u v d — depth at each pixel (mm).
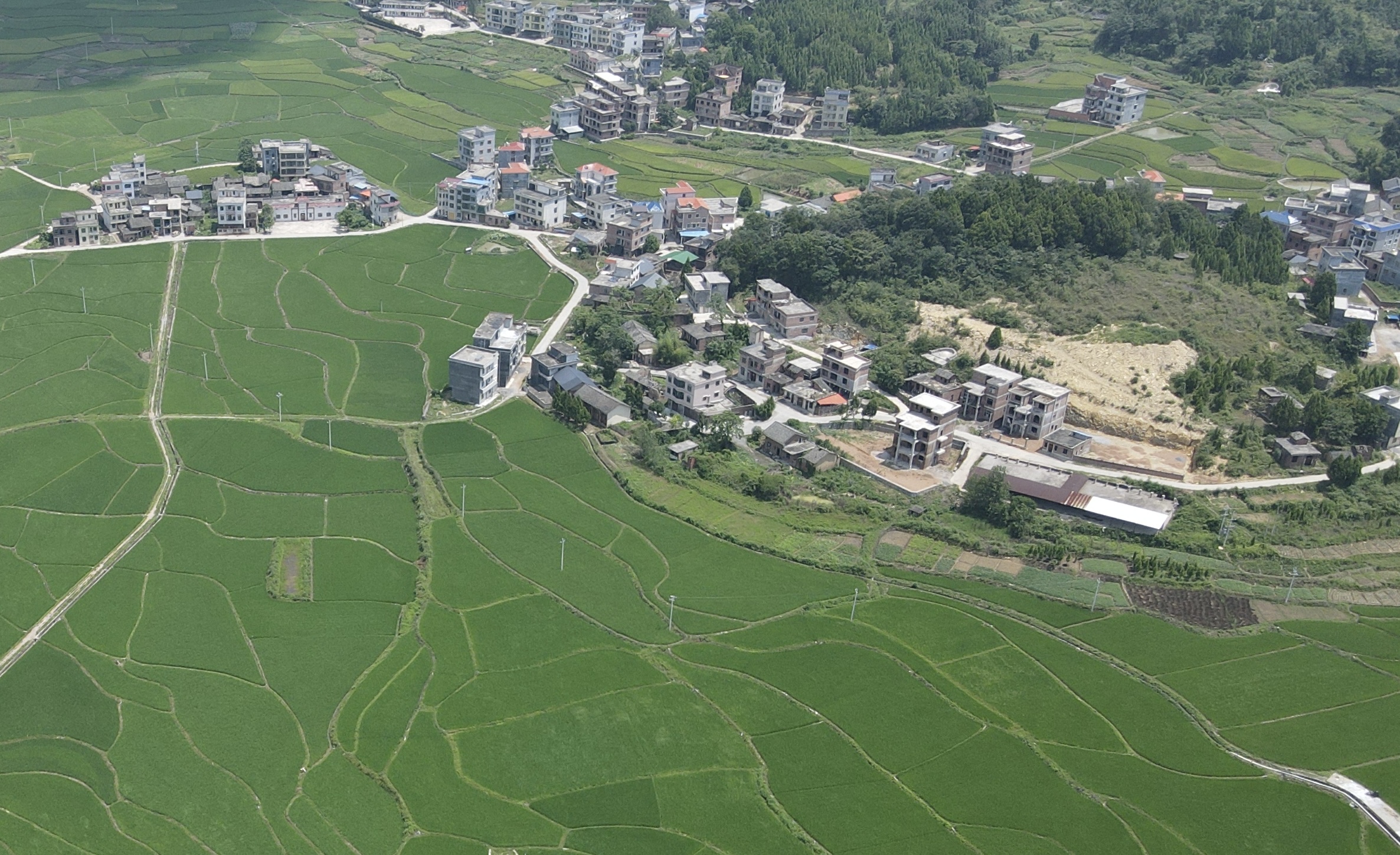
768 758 182250
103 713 188125
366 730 185625
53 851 166375
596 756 182000
